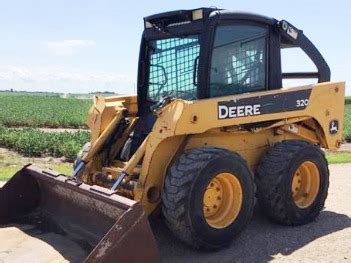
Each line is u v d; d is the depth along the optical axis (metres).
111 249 4.18
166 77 6.43
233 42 6.10
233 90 6.15
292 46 7.12
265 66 6.50
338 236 6.18
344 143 19.67
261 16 6.32
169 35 6.27
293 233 6.25
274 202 6.28
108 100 6.75
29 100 55.09
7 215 6.05
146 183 5.41
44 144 15.36
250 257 5.45
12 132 17.81
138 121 6.55
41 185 6.13
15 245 5.31
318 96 6.92
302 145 6.50
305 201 6.71
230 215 5.66
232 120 5.79
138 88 6.75
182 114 5.31
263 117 6.14
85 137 16.91
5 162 13.73
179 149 5.59
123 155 6.39
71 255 5.05
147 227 4.36
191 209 5.20
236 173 5.59
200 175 5.23
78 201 5.45
